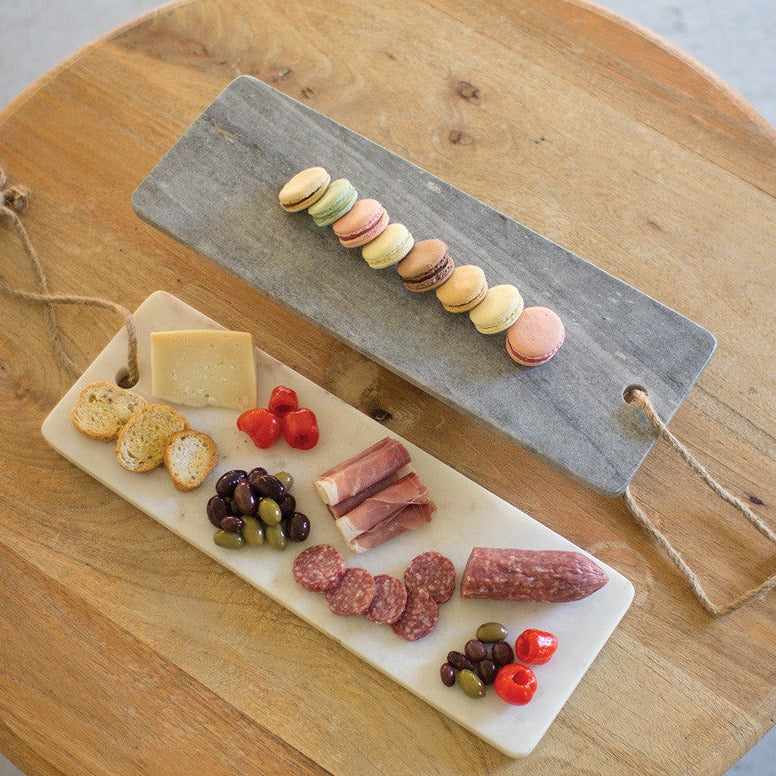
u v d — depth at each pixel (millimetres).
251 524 1911
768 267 2164
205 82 2338
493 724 1821
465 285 1863
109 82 2336
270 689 1903
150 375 2062
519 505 2039
